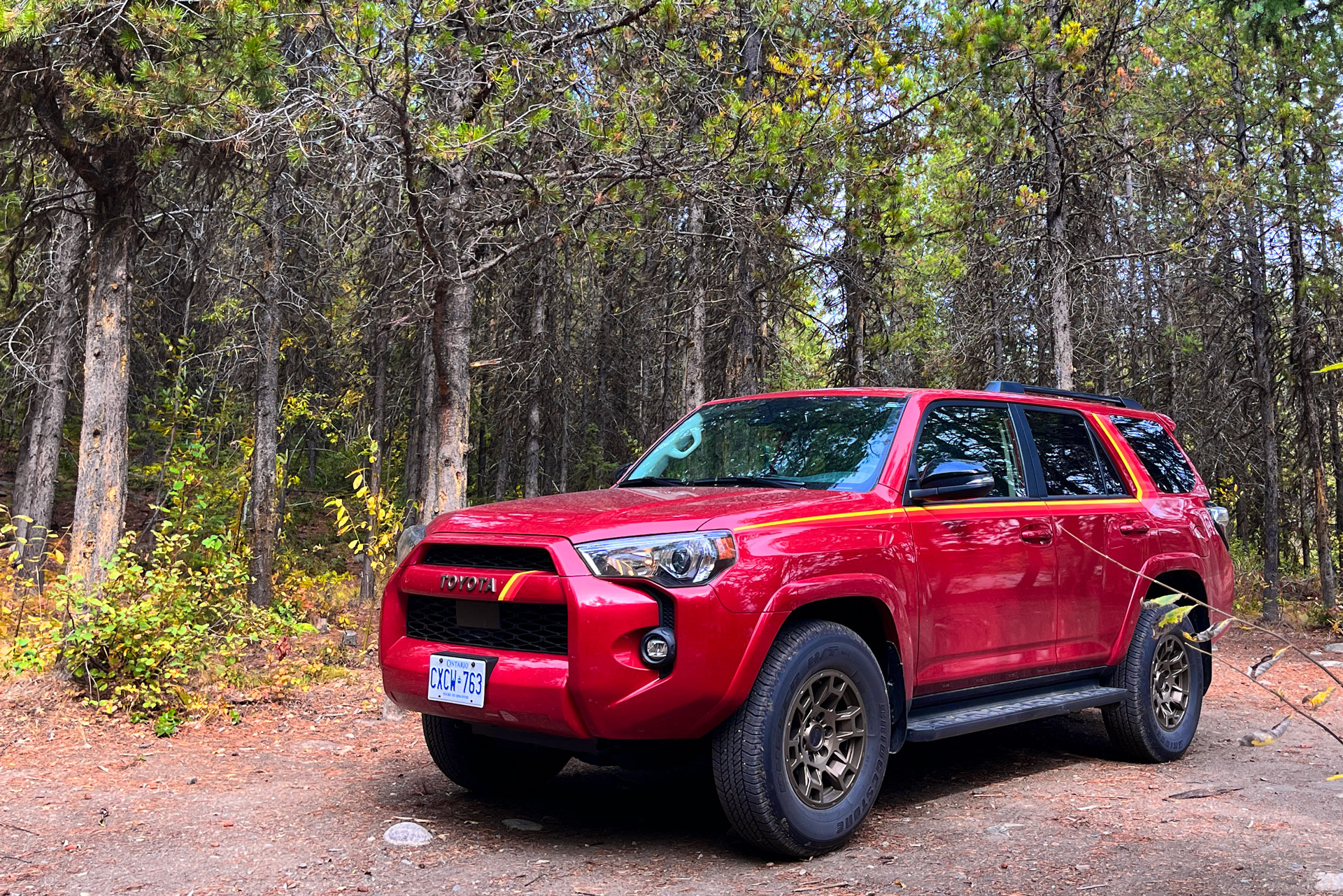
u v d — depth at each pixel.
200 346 14.80
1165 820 4.32
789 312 14.41
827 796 3.90
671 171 7.98
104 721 6.32
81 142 7.32
